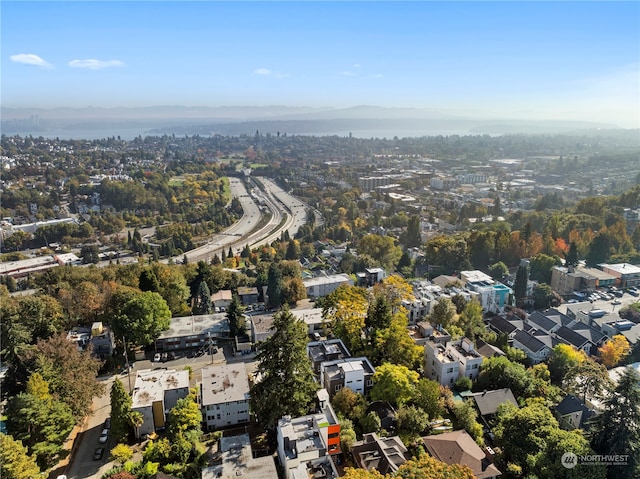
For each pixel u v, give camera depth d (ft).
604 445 214.28
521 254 543.39
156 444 218.79
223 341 352.08
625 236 577.02
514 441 221.05
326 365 272.10
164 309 341.00
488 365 283.79
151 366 317.01
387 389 249.55
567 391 280.72
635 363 321.11
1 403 260.62
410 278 502.79
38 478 199.00
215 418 246.68
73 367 260.62
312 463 196.95
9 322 288.30
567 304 433.07
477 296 405.80
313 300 440.86
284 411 228.84
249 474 189.78
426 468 172.86
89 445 239.30
